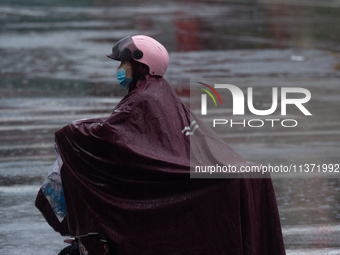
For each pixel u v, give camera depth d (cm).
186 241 762
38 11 8019
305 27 6762
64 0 10169
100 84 3253
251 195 778
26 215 1327
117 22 6731
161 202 761
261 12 8669
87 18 7231
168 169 755
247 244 768
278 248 792
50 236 1210
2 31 5766
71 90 3077
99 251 802
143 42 802
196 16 7756
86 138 787
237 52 4628
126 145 756
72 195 799
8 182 1561
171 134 776
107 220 779
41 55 4353
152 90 789
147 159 754
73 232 811
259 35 5881
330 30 6481
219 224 758
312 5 10331
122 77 811
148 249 766
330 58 4359
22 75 3534
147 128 772
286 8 9538
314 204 1411
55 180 857
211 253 762
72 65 3928
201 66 3872
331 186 1561
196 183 756
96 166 787
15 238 1193
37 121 2353
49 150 1917
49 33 5678
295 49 4869
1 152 1880
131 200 771
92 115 2458
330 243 1168
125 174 771
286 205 1405
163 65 808
